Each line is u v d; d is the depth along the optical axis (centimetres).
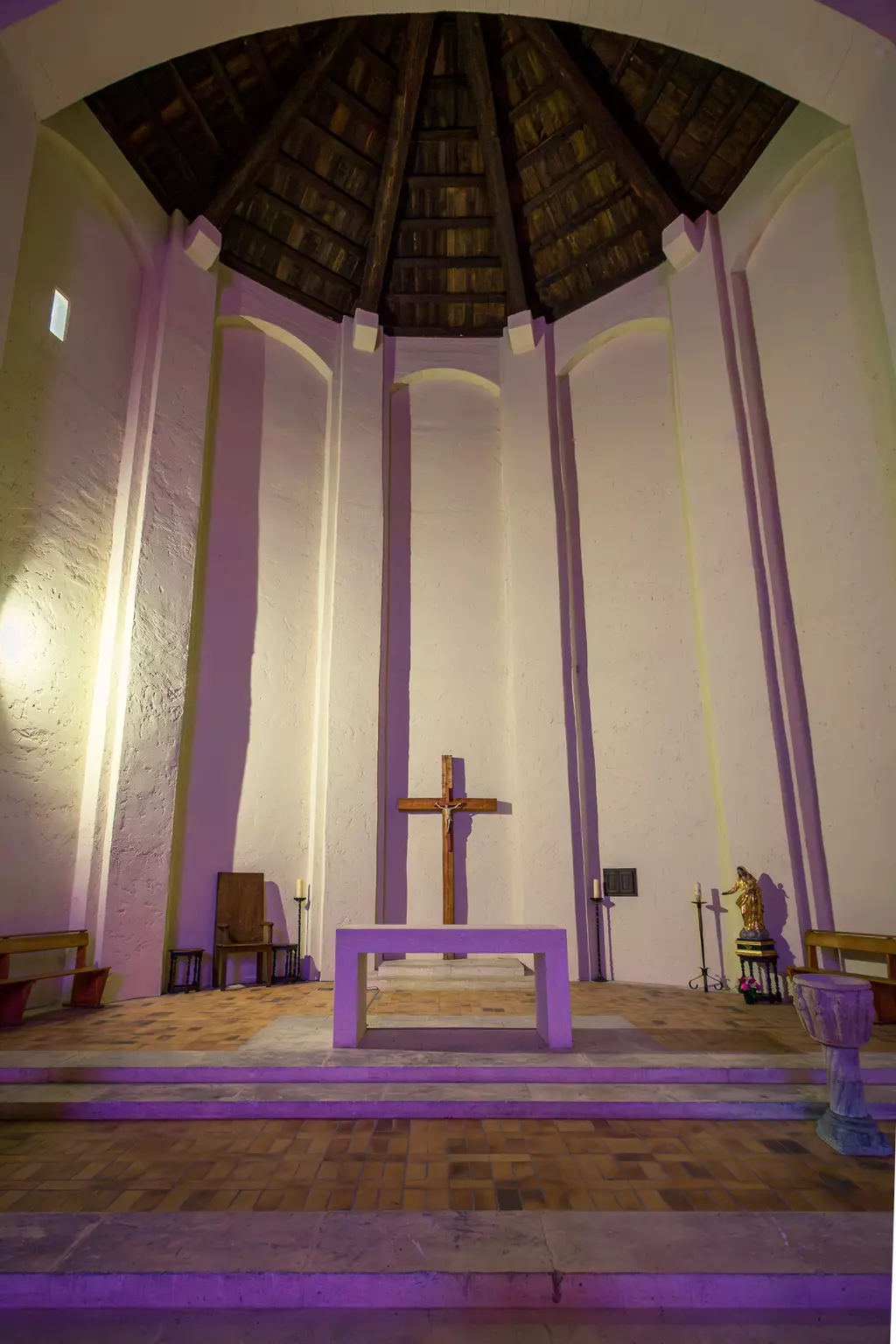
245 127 884
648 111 873
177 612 803
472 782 922
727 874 774
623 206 948
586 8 623
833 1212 291
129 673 748
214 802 830
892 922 653
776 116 809
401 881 888
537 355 1026
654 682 882
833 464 746
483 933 507
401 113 902
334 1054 471
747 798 762
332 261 1012
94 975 651
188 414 856
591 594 945
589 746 903
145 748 751
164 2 580
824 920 703
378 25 865
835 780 714
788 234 822
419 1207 295
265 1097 409
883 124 627
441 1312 243
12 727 649
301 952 840
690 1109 404
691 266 910
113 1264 250
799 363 794
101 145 782
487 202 997
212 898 806
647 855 844
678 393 902
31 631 675
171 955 745
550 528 963
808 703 747
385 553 973
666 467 929
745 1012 631
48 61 597
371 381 1020
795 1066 446
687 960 800
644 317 960
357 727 898
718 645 810
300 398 1005
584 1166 335
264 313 976
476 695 951
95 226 787
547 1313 243
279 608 927
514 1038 519
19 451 677
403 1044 500
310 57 862
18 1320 240
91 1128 386
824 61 626
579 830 872
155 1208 293
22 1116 401
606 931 844
